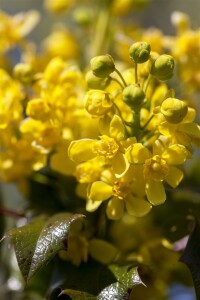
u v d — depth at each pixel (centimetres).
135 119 16
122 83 17
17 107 18
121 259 17
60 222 15
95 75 16
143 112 17
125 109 16
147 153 15
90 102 15
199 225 16
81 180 16
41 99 17
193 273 15
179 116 15
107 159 15
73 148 15
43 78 18
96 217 18
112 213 16
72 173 17
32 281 18
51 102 17
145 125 16
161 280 19
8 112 18
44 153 17
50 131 17
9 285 20
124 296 15
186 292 21
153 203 15
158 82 17
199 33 21
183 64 21
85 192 16
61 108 17
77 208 19
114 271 15
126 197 16
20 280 20
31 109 17
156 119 15
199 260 15
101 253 16
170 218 18
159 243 18
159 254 18
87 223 18
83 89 18
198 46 21
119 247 18
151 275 19
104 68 16
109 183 16
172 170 15
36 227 15
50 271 18
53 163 17
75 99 17
